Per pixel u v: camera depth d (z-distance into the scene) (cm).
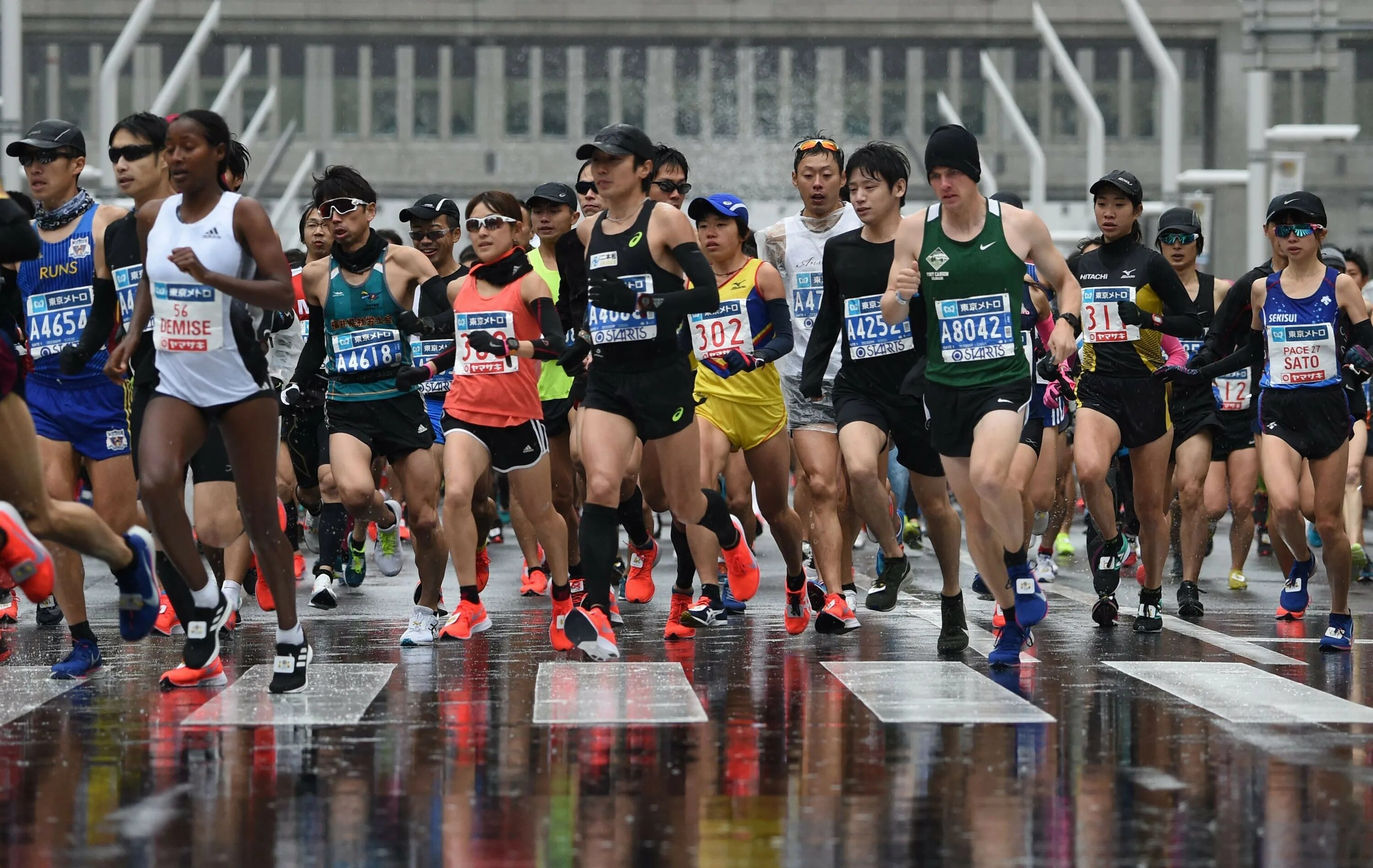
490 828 1605
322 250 3800
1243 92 16625
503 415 3053
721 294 3262
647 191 3195
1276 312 3144
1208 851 1522
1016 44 15588
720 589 3484
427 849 1530
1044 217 15550
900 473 5538
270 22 15288
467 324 3061
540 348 2972
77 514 2277
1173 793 1747
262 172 19975
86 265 2762
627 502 3866
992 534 2692
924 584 4450
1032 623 2712
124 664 2783
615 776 1833
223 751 1970
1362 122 18988
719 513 3119
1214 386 4181
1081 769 1861
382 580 4797
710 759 1919
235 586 3266
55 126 2750
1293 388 3128
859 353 3055
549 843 1552
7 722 2170
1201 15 16338
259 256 2277
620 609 3797
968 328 2598
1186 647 3027
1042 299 3291
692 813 1662
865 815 1653
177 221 2298
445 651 2988
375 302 3134
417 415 3175
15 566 2033
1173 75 9694
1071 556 5403
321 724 2152
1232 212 16675
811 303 3419
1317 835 1576
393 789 1767
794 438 3344
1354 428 4572
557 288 3844
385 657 2894
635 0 14950
